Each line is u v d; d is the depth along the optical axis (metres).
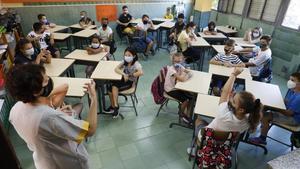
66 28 5.36
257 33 4.64
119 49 5.96
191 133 2.80
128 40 5.89
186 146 2.58
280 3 4.69
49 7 5.51
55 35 4.68
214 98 2.36
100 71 2.91
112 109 3.08
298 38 4.31
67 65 3.04
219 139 1.71
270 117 2.43
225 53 3.34
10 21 4.17
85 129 1.04
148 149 2.51
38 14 5.44
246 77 2.92
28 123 0.90
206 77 2.82
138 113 3.19
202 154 1.77
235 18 6.01
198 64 4.65
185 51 4.38
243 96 1.55
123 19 6.11
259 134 2.76
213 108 2.19
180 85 2.59
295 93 2.35
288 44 4.53
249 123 1.65
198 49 4.45
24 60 2.72
